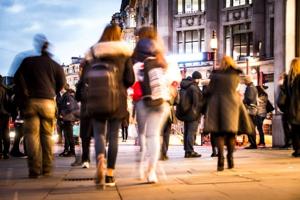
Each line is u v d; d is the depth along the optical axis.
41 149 8.13
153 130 6.73
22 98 7.90
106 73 6.09
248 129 8.79
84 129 9.84
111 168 6.41
